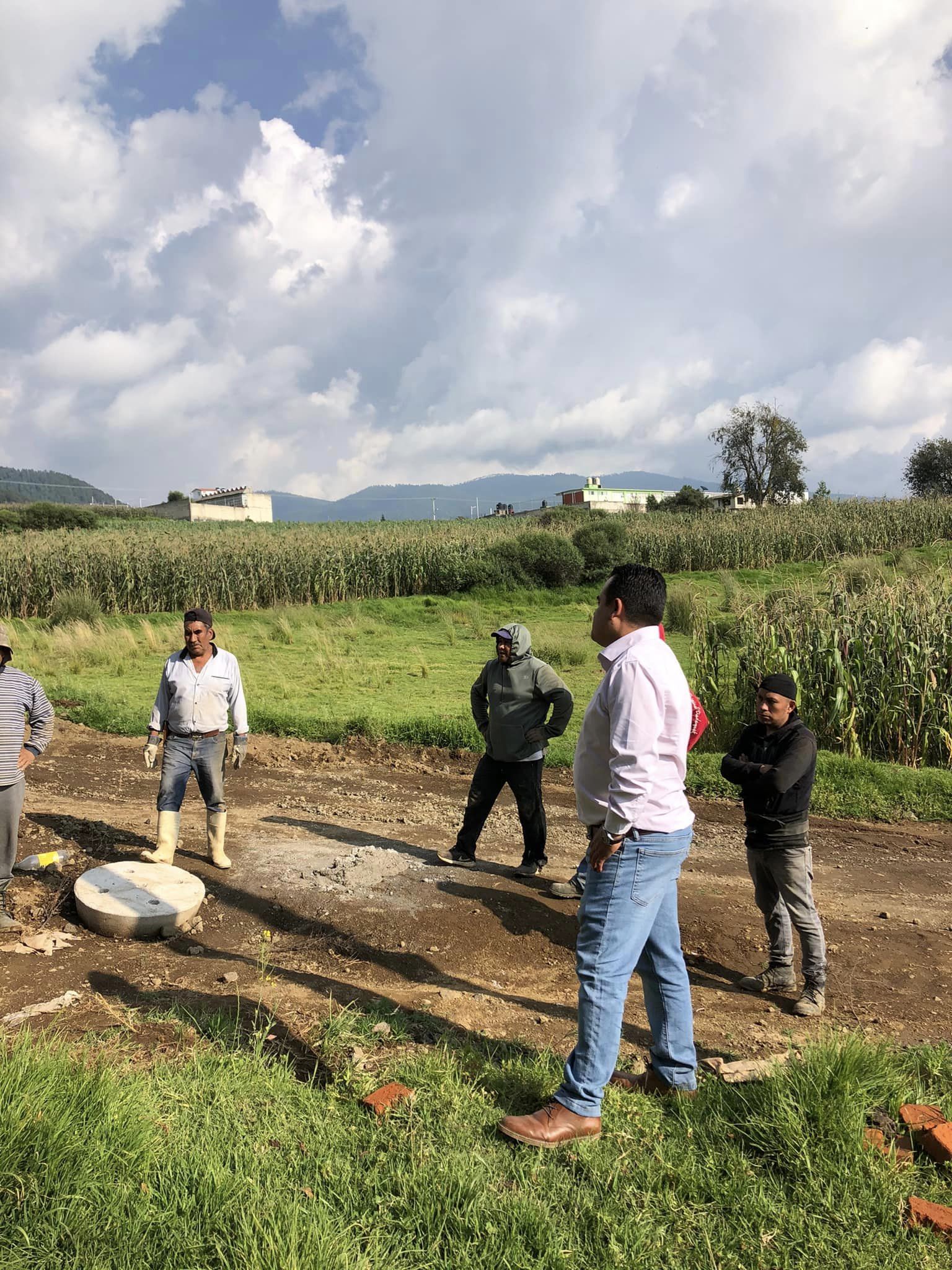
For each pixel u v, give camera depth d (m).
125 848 6.26
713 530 30.94
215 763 5.89
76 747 9.66
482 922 5.21
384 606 23.72
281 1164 2.64
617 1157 2.85
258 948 4.80
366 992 4.27
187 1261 2.19
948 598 11.09
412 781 9.08
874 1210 2.62
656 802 3.08
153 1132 2.65
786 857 4.48
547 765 9.94
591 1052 2.96
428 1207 2.50
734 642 11.83
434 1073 3.27
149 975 4.33
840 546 30.66
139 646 17.19
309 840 6.75
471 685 13.99
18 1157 2.40
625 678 3.02
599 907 3.05
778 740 4.62
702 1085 3.35
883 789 8.87
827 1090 3.08
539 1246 2.39
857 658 10.34
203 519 81.00
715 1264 2.40
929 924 5.77
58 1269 2.14
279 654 16.98
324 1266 2.18
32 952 4.54
